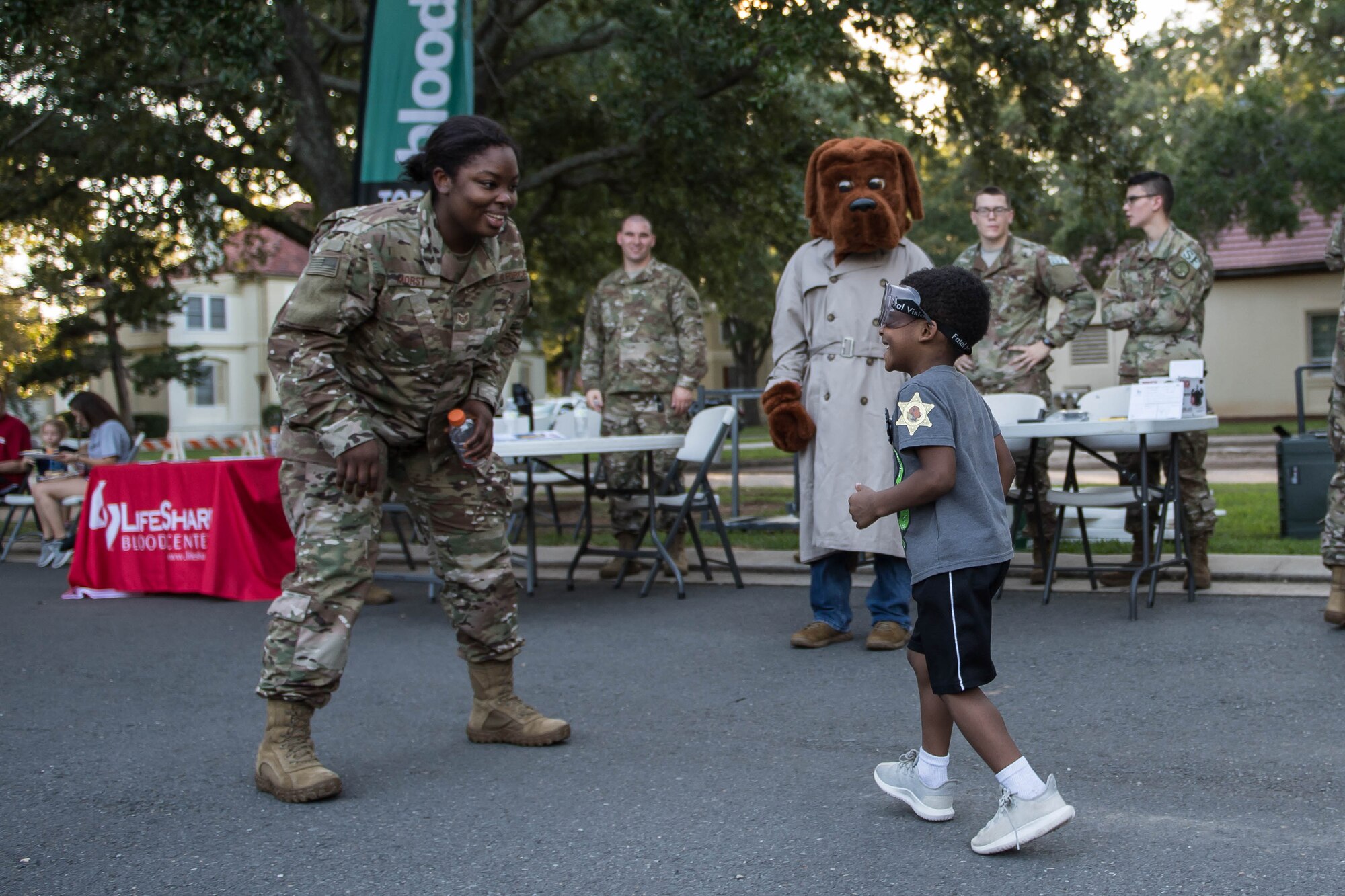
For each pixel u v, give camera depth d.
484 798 3.52
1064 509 6.17
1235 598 6.08
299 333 3.44
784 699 4.56
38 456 9.84
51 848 3.19
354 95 15.00
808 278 5.69
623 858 3.00
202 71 11.78
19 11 10.62
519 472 8.34
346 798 3.55
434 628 6.29
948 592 2.93
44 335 31.11
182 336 46.91
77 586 8.02
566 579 7.79
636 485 7.92
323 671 3.55
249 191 14.95
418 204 3.54
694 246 15.85
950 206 30.39
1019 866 2.85
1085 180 14.44
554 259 17.66
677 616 6.34
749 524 9.57
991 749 2.90
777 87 10.93
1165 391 5.84
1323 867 2.77
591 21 14.59
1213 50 22.34
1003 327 6.95
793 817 3.26
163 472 7.85
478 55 13.23
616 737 4.14
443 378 3.63
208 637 6.32
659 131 13.15
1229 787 3.38
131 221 13.67
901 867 2.88
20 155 12.99
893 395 5.43
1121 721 4.07
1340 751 3.64
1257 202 21.38
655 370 7.85
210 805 3.52
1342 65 21.34
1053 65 13.31
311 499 3.58
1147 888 2.70
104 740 4.30
